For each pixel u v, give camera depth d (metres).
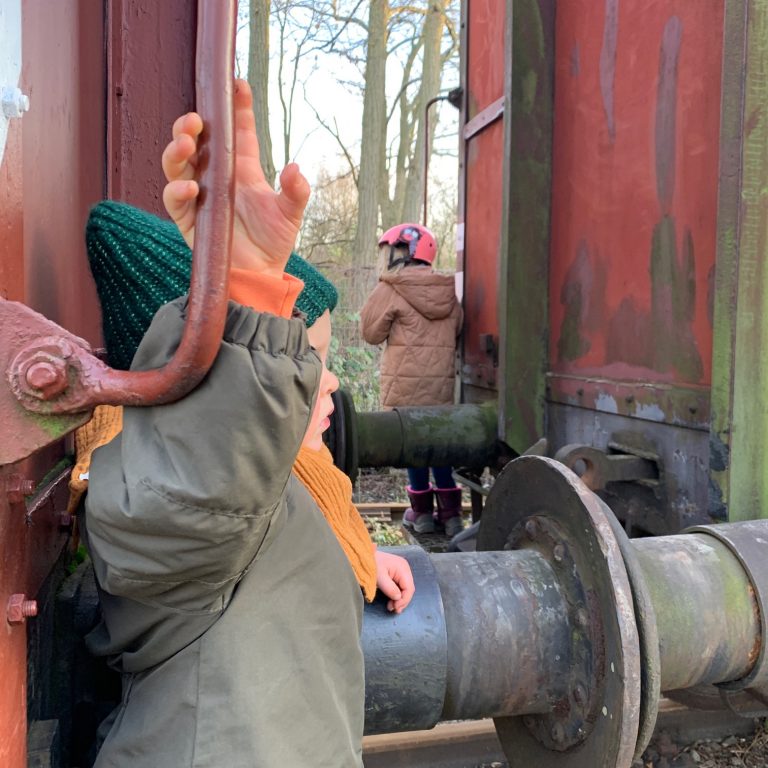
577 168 3.19
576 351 3.19
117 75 1.70
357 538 1.18
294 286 0.85
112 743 0.90
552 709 1.42
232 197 0.71
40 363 0.73
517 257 3.43
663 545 1.60
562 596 1.41
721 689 1.65
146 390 0.73
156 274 1.03
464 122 4.55
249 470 0.76
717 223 2.08
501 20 3.97
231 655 0.87
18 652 0.83
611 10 2.89
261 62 11.83
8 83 0.80
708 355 2.29
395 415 3.80
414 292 4.41
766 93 1.98
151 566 0.80
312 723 0.91
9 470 0.82
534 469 1.52
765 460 2.06
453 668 1.34
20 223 0.90
